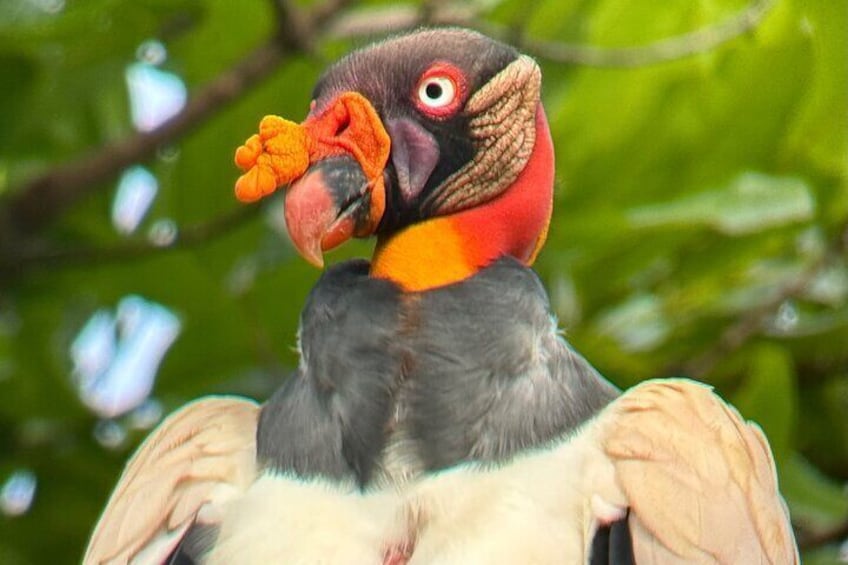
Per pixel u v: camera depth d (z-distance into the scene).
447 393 6.46
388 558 6.20
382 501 6.31
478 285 6.68
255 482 6.51
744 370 10.72
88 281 11.30
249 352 11.13
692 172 11.03
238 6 11.15
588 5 11.02
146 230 11.57
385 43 7.03
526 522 6.20
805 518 9.70
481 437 6.39
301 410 6.52
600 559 6.20
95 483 11.24
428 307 6.63
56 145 11.52
